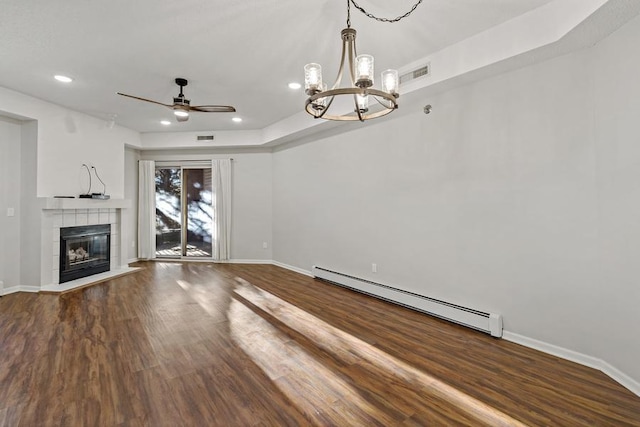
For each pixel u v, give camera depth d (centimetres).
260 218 650
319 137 514
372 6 232
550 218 258
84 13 239
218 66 335
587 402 195
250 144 617
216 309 365
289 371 231
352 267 457
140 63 327
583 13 205
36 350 262
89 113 500
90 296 416
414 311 361
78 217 491
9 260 434
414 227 369
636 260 204
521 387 211
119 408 189
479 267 306
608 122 222
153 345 271
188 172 679
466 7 235
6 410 186
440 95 336
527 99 270
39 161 438
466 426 174
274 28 263
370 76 175
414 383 216
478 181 306
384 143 404
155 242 669
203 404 193
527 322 273
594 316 236
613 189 219
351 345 274
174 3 228
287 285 476
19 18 245
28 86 388
